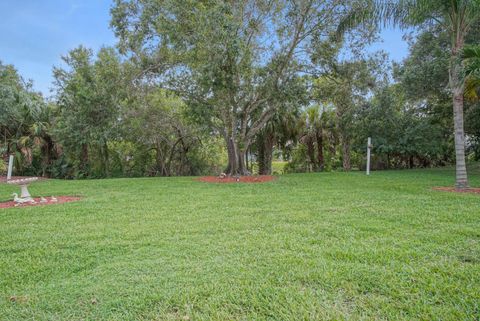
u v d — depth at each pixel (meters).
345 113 16.08
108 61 11.94
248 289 2.78
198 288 2.82
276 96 12.01
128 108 14.35
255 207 6.28
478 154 17.66
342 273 3.04
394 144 16.20
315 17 11.28
